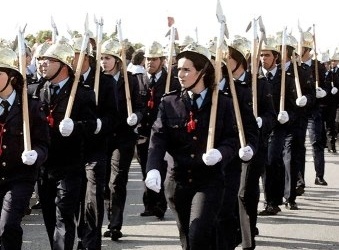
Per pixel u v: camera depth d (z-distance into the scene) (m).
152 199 8.75
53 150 5.86
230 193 5.67
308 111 10.24
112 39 7.72
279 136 8.32
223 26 5.12
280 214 8.82
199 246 4.78
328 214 8.87
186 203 5.05
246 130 5.81
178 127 5.01
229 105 5.14
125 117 7.46
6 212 4.97
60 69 5.98
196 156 4.97
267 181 8.55
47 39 10.25
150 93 8.70
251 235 6.45
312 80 8.97
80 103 6.07
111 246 7.15
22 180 5.13
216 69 5.02
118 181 7.37
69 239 5.81
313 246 7.20
